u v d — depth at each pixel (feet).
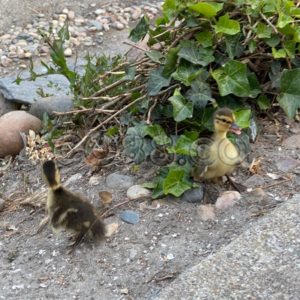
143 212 3.80
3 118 4.71
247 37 4.21
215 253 3.48
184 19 4.26
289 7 4.25
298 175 3.96
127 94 4.32
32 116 4.72
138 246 3.61
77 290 3.44
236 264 3.41
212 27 4.13
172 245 3.60
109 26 6.34
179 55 4.06
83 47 6.05
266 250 3.47
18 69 5.82
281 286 3.30
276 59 4.30
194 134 3.96
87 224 3.62
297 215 3.64
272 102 4.38
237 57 4.27
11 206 4.07
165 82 4.10
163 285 3.41
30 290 3.47
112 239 3.67
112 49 6.01
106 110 4.36
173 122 4.19
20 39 6.19
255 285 3.31
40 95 4.98
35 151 4.46
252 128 4.15
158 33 4.36
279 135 4.25
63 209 3.62
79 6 6.63
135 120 4.23
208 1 4.23
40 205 4.00
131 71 4.31
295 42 4.23
